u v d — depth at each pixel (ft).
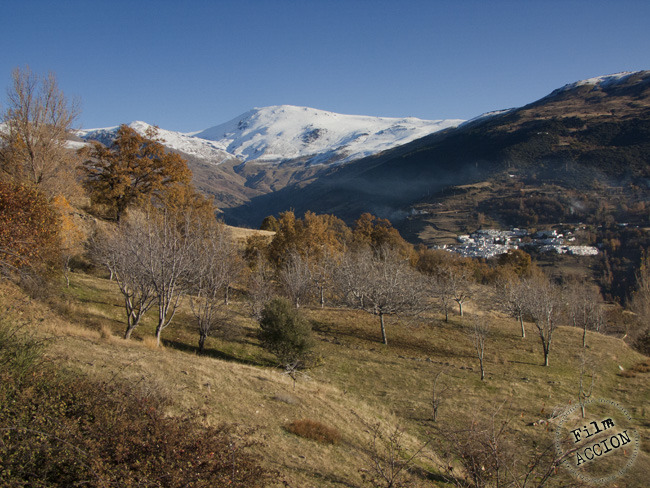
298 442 39.68
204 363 58.90
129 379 39.27
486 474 28.58
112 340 59.06
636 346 152.66
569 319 182.60
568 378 98.37
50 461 18.94
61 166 117.50
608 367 109.60
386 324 137.90
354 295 138.31
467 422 64.64
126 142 145.59
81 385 27.09
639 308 189.88
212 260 84.64
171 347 78.38
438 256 281.33
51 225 73.77
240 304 127.24
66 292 90.12
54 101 110.83
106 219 149.79
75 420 22.50
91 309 86.12
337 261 167.43
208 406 40.98
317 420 47.37
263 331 87.20
